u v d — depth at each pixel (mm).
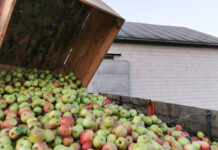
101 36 2133
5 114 1392
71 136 1201
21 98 1615
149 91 6637
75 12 2277
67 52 2719
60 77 2482
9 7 1176
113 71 6062
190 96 7324
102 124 1388
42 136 1021
